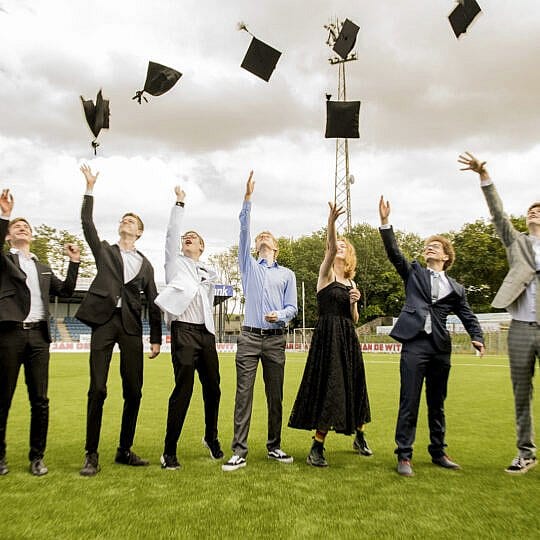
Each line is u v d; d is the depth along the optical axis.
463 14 4.45
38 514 2.80
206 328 4.20
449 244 4.32
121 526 2.62
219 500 3.07
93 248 4.10
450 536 2.52
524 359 3.89
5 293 3.71
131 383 4.00
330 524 2.68
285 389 10.53
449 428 5.75
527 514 2.84
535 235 4.11
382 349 31.48
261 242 4.69
